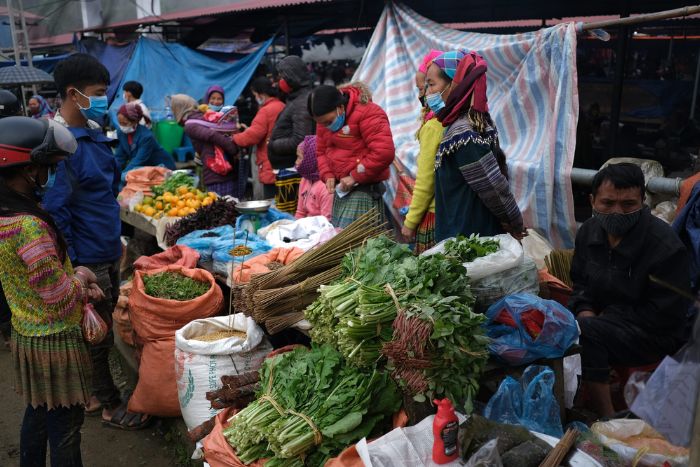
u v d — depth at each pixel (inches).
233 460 94.3
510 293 106.4
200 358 119.4
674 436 67.9
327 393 95.0
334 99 161.0
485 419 86.1
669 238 109.7
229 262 149.6
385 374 95.5
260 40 418.6
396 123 230.4
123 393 160.1
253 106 395.9
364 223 125.1
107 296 141.2
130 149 255.6
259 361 122.5
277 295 115.3
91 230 134.3
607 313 116.4
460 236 112.4
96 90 129.6
